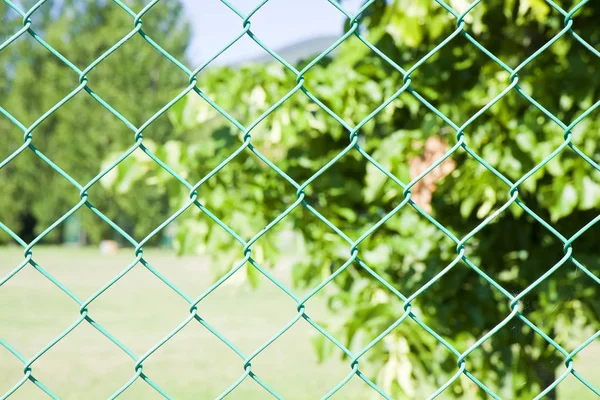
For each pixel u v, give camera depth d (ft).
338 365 29.30
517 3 8.59
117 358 31.30
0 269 73.31
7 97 112.06
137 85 109.09
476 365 8.99
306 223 9.57
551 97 8.50
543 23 8.98
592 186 7.94
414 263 9.27
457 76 9.36
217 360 30.73
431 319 8.63
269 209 9.53
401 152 8.89
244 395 24.57
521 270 9.53
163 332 37.96
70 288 57.31
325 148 9.72
